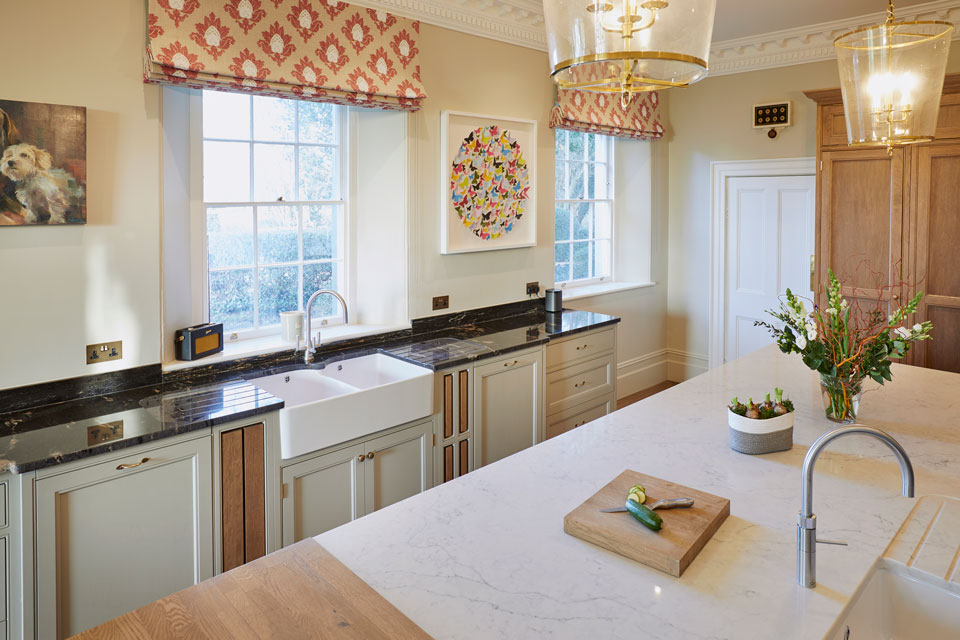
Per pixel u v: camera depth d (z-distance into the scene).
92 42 2.71
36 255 2.65
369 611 1.42
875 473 2.10
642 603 1.45
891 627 1.63
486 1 4.07
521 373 3.85
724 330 5.82
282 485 2.79
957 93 4.08
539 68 4.64
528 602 1.46
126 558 2.40
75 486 2.25
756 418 2.23
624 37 1.18
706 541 1.69
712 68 5.54
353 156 3.92
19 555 2.17
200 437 2.53
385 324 4.02
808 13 4.53
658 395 2.94
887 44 1.92
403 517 1.85
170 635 1.35
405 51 3.71
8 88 2.52
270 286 3.69
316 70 3.32
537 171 4.66
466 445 3.56
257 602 1.46
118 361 2.90
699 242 5.87
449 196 4.11
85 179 2.71
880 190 4.42
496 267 4.52
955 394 2.89
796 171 5.24
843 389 2.49
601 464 2.19
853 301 4.59
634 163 5.81
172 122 3.13
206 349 3.21
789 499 1.92
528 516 1.85
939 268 4.24
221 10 2.98
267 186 3.61
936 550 1.65
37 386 2.69
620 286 5.68
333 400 2.87
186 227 3.25
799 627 1.36
